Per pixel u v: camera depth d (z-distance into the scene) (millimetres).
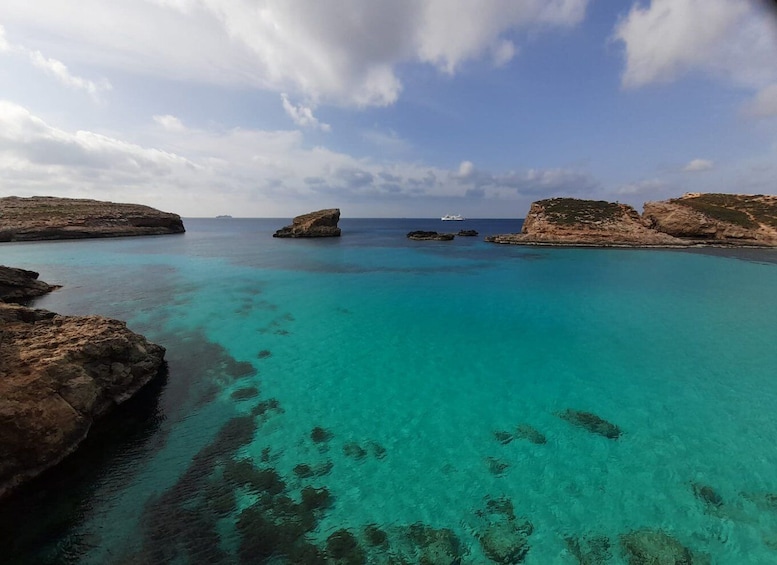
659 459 10641
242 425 12547
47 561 7586
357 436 11961
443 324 23172
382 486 9781
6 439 9438
